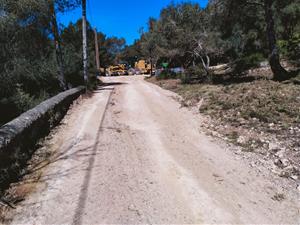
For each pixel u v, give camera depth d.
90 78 18.75
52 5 11.91
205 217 3.32
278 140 5.72
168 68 26.02
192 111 9.21
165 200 3.69
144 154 5.34
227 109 8.52
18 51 9.59
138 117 8.61
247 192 3.88
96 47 36.62
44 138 6.22
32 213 3.37
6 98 8.68
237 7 13.73
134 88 17.75
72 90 11.82
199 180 4.25
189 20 17.48
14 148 4.62
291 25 18.53
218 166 4.76
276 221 3.24
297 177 4.25
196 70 19.17
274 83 11.30
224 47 18.25
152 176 4.38
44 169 4.62
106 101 11.75
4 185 3.96
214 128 7.02
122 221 3.23
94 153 5.36
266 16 12.34
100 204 3.57
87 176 4.36
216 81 15.66
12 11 8.98
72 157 5.15
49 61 13.68
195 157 5.18
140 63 47.25
